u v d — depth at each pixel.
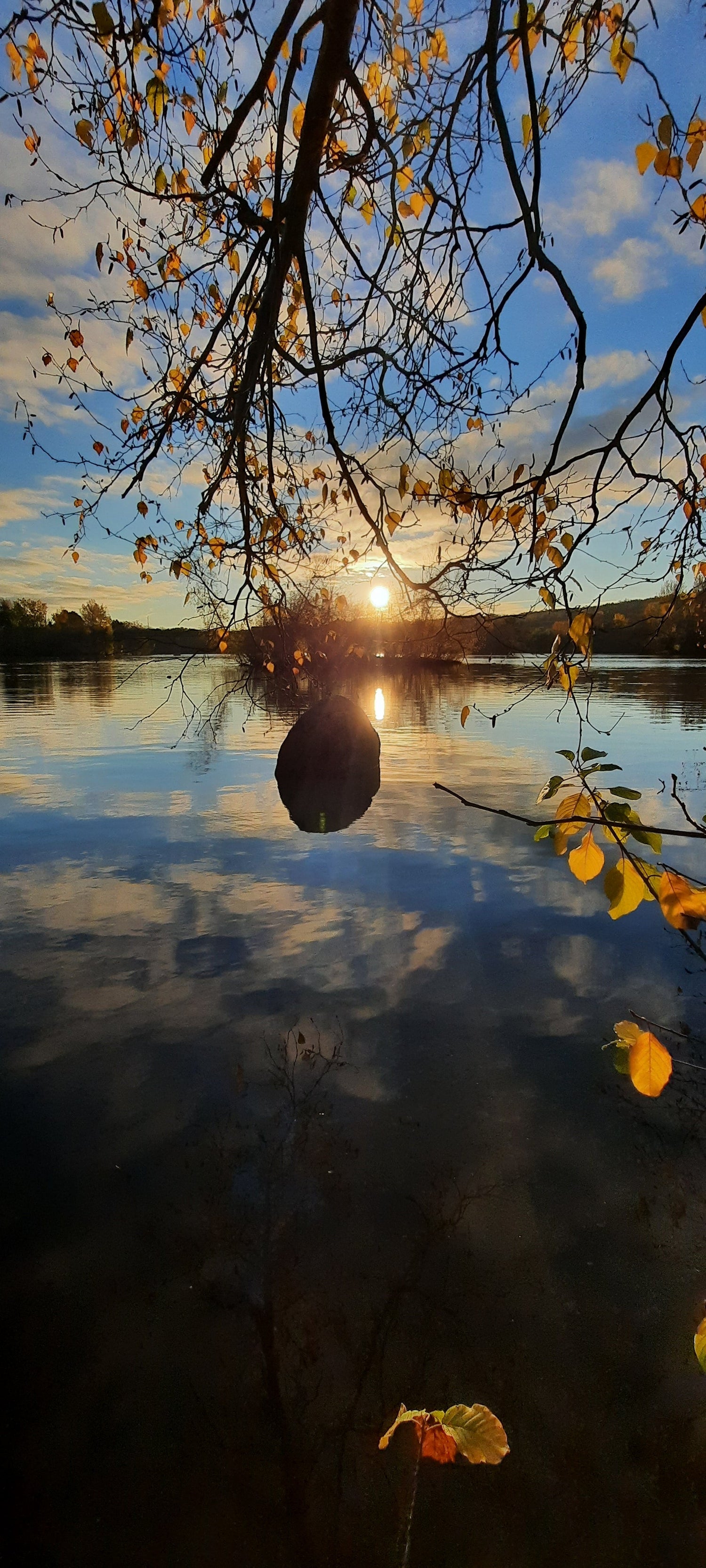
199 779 12.23
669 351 1.85
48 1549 2.00
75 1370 2.46
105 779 12.26
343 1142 3.48
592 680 2.14
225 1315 2.64
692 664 52.16
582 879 1.59
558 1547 1.99
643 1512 2.05
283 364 3.78
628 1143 3.45
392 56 2.80
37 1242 2.93
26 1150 3.44
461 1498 2.11
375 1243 2.93
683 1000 4.79
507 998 4.86
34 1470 2.18
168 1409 2.34
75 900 6.68
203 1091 3.89
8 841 8.60
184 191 3.38
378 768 11.08
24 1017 4.64
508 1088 3.88
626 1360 2.46
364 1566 1.95
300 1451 2.23
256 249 2.80
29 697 28.62
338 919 6.21
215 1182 3.24
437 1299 2.69
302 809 10.08
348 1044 4.31
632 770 12.41
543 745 15.63
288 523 4.05
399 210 2.88
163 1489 2.13
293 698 4.75
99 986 5.05
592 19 2.06
